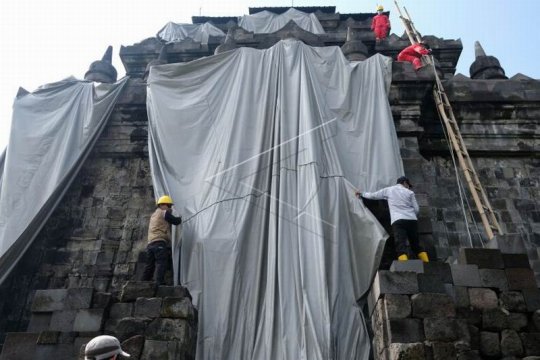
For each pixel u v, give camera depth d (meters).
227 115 12.05
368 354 8.69
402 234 9.63
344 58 13.08
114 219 12.74
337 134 11.62
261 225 10.23
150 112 12.86
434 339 7.75
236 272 9.66
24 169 12.52
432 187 13.34
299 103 11.68
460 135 13.30
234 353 9.00
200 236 10.11
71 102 13.77
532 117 14.18
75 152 13.16
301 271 9.11
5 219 11.73
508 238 9.56
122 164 13.73
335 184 10.34
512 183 13.52
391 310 8.05
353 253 9.77
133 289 8.81
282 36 14.84
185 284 9.76
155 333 8.26
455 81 14.49
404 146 12.86
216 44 19.89
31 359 8.20
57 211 12.83
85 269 11.94
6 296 11.45
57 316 8.56
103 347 4.93
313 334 8.35
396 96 13.41
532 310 8.47
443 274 8.73
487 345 8.20
